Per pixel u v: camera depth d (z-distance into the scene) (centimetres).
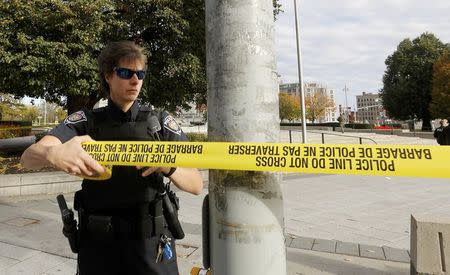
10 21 948
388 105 5162
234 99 151
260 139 150
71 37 1027
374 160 132
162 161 151
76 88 1047
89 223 177
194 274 175
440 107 4038
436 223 309
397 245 472
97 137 181
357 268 395
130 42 188
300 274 378
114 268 174
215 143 148
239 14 152
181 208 668
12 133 1698
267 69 154
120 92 183
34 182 755
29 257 417
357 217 621
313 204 727
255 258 146
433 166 125
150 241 178
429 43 4950
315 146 139
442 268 306
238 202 147
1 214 610
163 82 1302
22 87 1057
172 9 1201
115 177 177
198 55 1331
